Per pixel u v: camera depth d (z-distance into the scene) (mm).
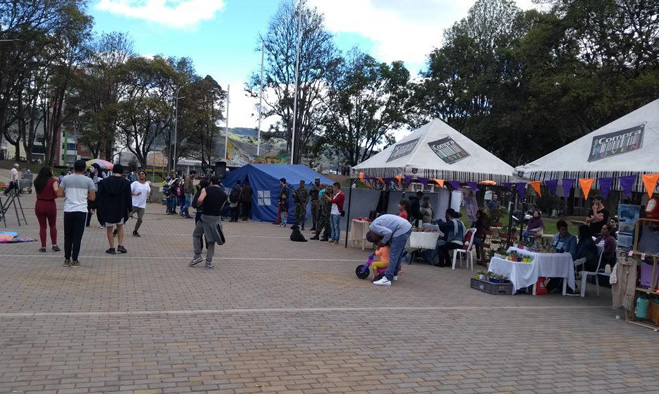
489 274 9586
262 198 22000
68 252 9094
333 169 78562
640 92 26281
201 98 60312
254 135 58688
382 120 55031
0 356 4633
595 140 9469
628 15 28438
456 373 4922
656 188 7906
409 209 12805
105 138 53594
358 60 54500
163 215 22875
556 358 5613
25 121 60281
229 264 10539
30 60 43969
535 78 33344
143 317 6191
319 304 7492
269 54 45281
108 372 4395
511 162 47344
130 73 54375
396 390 4387
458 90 46094
